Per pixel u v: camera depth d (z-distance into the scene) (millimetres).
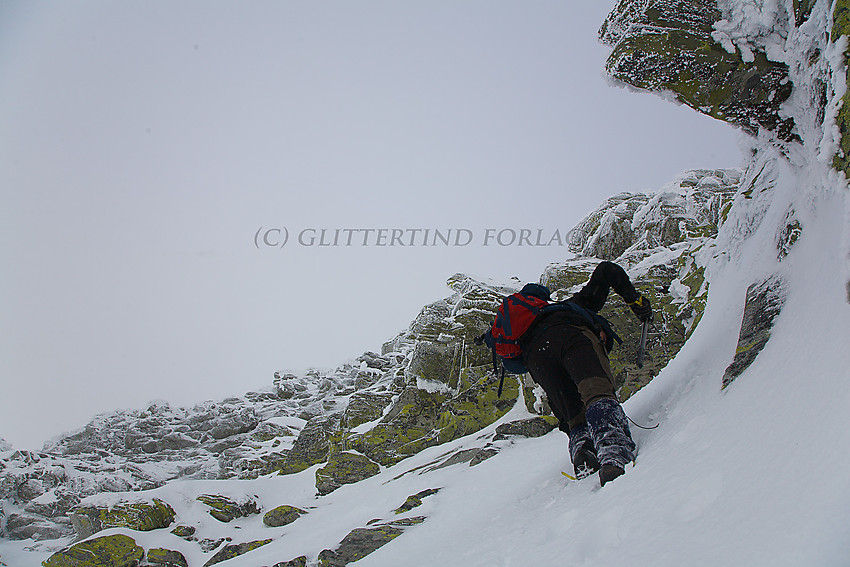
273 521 8117
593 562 1778
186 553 7742
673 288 7957
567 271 10328
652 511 1890
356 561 3957
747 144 4742
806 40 2744
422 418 10633
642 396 3941
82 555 7398
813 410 1756
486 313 11305
